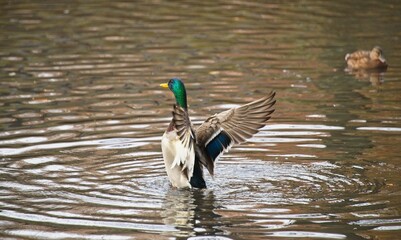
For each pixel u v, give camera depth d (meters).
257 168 11.81
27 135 13.26
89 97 15.60
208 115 14.18
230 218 9.84
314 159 12.12
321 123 13.84
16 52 19.09
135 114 14.53
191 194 10.75
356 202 10.34
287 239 9.14
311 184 11.09
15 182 11.20
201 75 17.14
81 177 11.41
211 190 10.91
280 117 14.21
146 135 13.36
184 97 11.86
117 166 11.92
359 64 17.83
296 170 11.67
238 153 12.52
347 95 15.70
